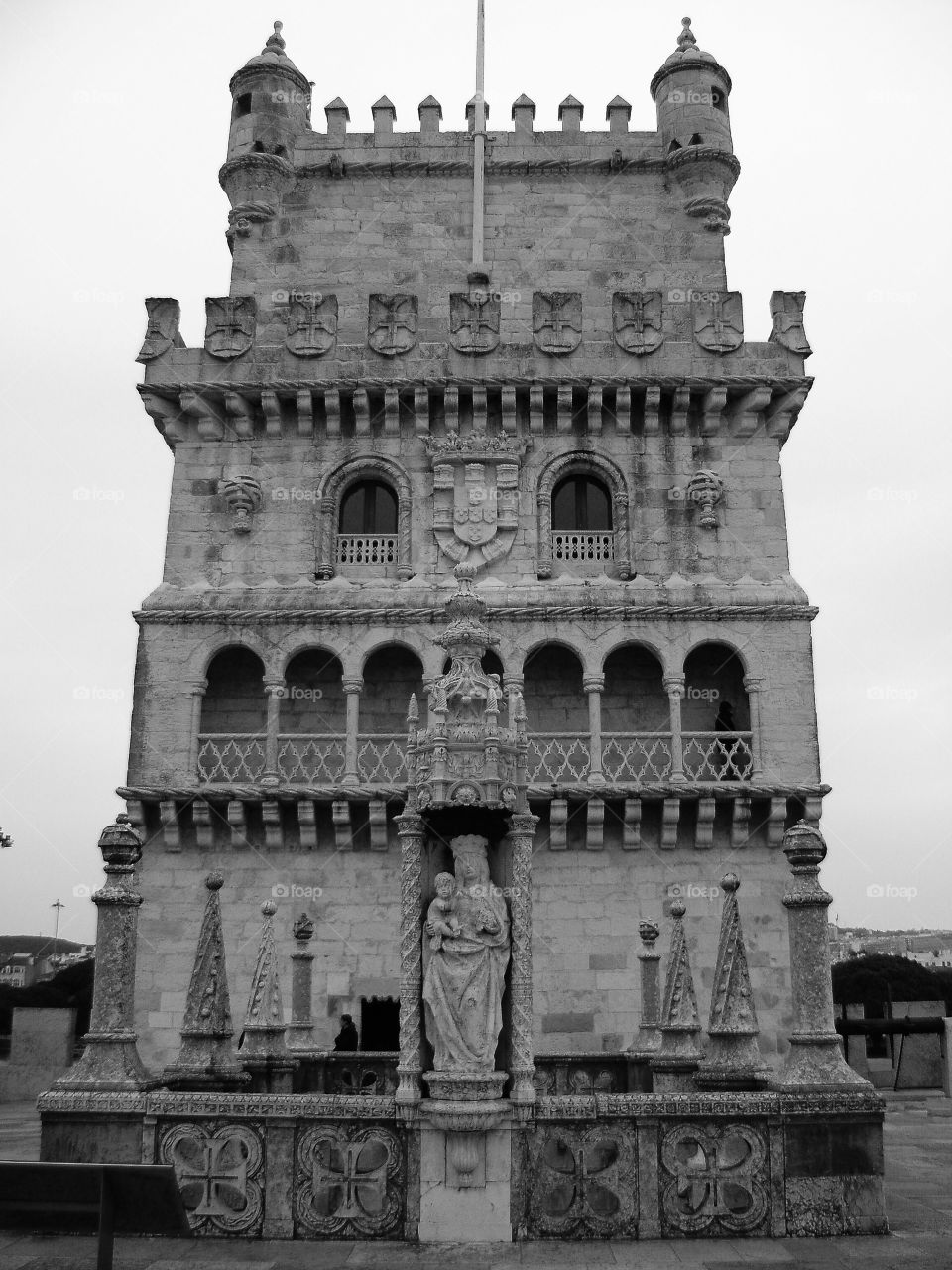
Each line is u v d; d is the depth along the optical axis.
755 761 28.88
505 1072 13.23
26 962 76.00
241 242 33.69
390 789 28.31
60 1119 13.30
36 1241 12.84
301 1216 12.88
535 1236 12.71
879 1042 44.44
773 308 31.92
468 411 31.53
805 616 29.48
